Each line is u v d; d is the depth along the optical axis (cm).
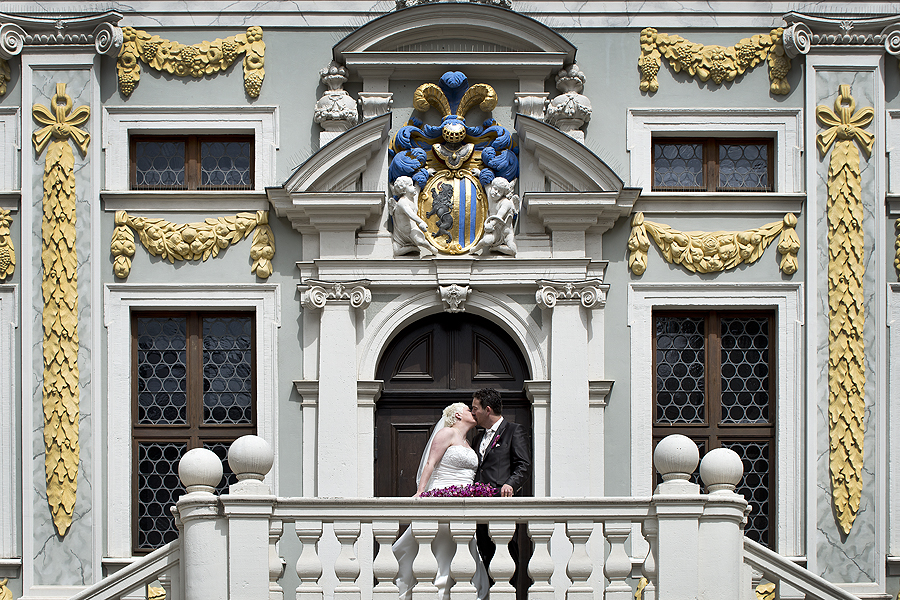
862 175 978
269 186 953
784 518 943
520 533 933
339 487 930
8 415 941
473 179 975
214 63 985
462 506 723
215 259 965
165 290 959
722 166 1002
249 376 971
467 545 724
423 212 971
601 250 971
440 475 823
